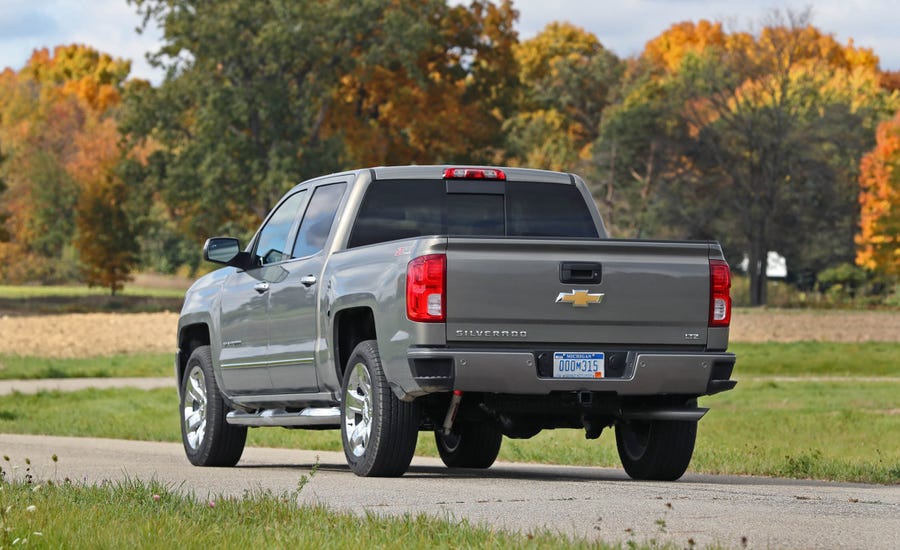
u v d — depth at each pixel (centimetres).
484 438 2833
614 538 1452
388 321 2178
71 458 3058
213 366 2859
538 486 2122
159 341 12581
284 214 2711
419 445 3750
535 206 2534
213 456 2850
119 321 15612
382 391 2219
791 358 10131
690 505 1794
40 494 1781
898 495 2038
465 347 2116
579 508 1762
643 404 2275
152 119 16938
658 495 1942
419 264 2116
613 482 2253
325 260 2448
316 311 2438
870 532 1515
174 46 16550
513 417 2342
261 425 2614
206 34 16150
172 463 2928
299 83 17312
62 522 1495
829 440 3866
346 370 2336
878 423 4569
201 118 16162
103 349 11600
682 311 2186
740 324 15175
